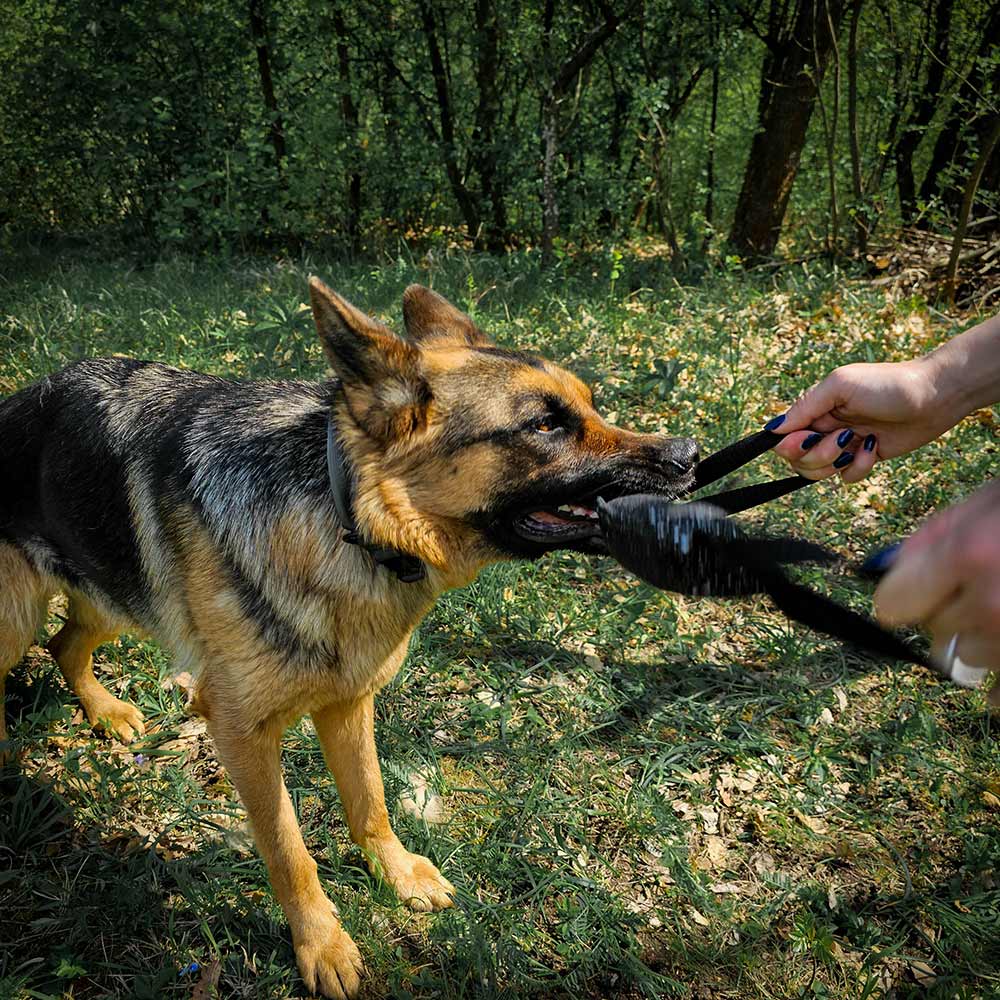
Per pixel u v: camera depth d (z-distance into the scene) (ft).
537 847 3.25
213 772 3.61
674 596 4.59
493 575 4.55
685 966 2.90
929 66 12.43
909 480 5.57
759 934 2.99
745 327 8.07
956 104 11.87
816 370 6.83
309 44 11.44
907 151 12.89
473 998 2.82
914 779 3.59
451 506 2.70
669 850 3.23
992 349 2.26
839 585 4.49
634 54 11.30
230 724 2.75
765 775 3.62
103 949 2.86
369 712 3.02
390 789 3.45
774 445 2.62
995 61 9.30
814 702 3.92
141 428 3.07
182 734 3.76
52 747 3.66
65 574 3.30
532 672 4.08
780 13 12.54
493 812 3.42
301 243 12.01
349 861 3.25
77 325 7.54
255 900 3.07
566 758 3.64
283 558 2.68
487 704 3.89
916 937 3.00
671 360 6.56
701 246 11.51
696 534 1.77
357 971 2.81
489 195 12.56
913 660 1.14
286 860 2.80
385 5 11.52
